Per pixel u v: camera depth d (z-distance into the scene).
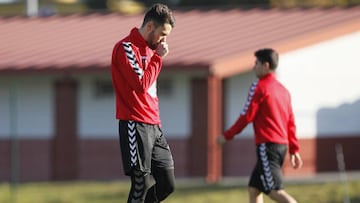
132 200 25.23
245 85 74.38
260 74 33.81
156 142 25.28
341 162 73.38
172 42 75.81
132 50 24.48
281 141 33.56
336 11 80.81
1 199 60.56
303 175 72.50
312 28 75.56
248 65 71.44
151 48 24.89
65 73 73.56
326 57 74.31
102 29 83.75
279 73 72.81
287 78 73.19
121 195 60.81
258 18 81.69
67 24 86.75
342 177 65.75
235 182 67.75
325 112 74.50
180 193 59.97
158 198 25.77
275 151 33.50
